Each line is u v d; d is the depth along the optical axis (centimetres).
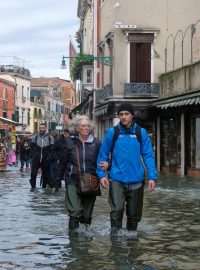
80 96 5625
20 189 1642
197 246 759
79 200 838
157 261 667
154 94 3095
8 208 1161
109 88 3238
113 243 767
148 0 3134
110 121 3400
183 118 2544
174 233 855
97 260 668
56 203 1259
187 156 2531
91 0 4556
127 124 817
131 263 654
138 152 819
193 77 2373
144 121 3112
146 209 1152
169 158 2803
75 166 835
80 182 828
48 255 695
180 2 3131
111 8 3306
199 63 2298
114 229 826
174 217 1032
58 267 635
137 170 819
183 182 1977
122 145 814
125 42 3153
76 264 648
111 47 3294
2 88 7094
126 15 3144
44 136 1642
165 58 3117
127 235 822
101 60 3189
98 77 3959
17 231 865
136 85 3105
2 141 3638
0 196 1423
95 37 4019
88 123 840
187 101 2267
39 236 820
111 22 3288
